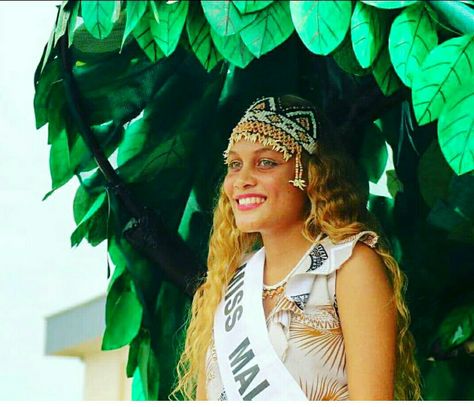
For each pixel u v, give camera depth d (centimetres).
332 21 281
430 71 284
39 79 383
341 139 386
